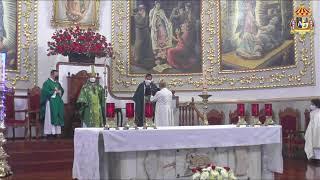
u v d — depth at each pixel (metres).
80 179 7.82
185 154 7.85
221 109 15.30
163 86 12.43
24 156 10.97
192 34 16.00
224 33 15.65
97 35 14.42
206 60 15.78
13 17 14.47
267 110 8.91
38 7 15.05
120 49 16.02
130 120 7.75
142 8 16.17
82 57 14.32
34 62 14.78
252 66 15.10
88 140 7.46
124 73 15.98
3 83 9.41
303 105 13.73
